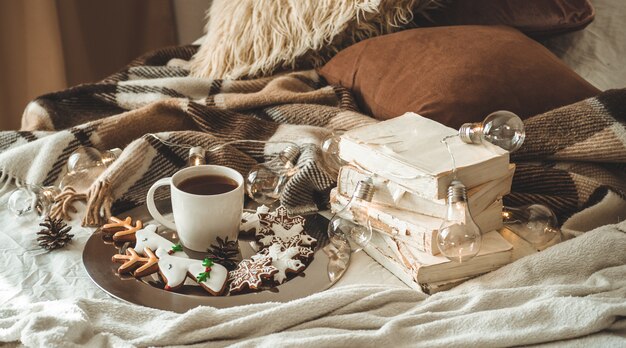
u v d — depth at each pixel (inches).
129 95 67.2
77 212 53.6
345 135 50.6
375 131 50.8
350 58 68.4
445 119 59.5
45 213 53.4
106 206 52.7
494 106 59.6
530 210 49.4
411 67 63.7
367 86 65.8
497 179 48.3
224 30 72.2
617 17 71.7
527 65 61.8
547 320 43.3
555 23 68.8
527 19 69.6
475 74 60.9
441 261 46.8
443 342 42.2
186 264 46.5
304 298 43.9
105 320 43.4
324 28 69.4
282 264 47.0
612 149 55.7
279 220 50.5
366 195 48.1
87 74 112.8
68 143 58.6
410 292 45.3
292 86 68.6
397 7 69.9
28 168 57.4
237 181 49.2
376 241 50.0
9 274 47.8
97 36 112.1
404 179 47.2
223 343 42.6
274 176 51.8
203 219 47.7
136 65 78.2
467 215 45.2
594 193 53.4
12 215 53.6
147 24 116.0
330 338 42.0
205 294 45.7
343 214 51.1
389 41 66.8
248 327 42.8
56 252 49.7
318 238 50.4
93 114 67.4
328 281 46.9
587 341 42.9
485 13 70.9
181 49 83.0
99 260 48.1
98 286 46.4
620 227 48.8
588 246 47.5
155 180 56.9
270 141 56.9
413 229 47.6
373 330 43.6
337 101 66.6
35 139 61.1
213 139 58.4
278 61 70.7
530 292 45.0
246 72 71.2
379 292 44.9
